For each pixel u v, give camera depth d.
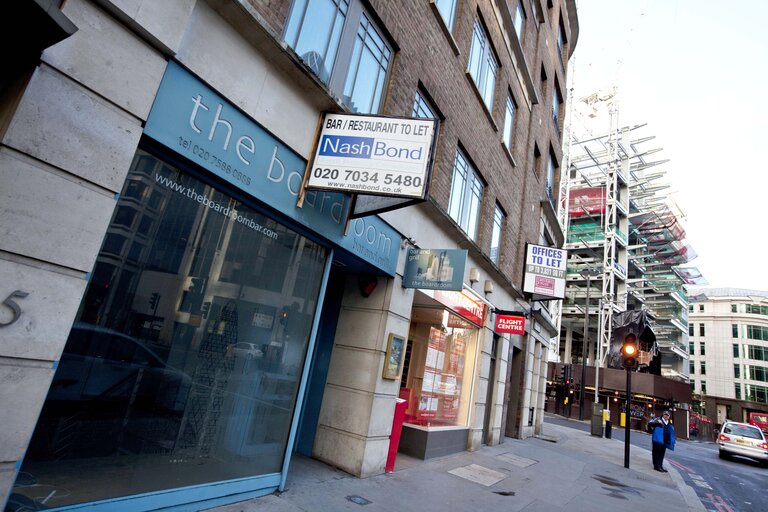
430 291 7.48
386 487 5.71
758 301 80.75
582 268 54.53
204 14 3.66
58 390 3.02
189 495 3.83
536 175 15.64
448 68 8.23
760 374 76.06
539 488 7.48
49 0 2.15
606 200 53.06
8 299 2.54
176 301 3.75
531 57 14.46
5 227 2.51
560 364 44.50
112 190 3.01
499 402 12.09
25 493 2.88
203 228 3.93
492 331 11.13
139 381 3.51
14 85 2.62
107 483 3.30
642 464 13.62
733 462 20.67
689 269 69.25
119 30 3.03
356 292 6.72
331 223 5.27
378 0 6.11
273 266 4.69
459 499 5.83
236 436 4.34
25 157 2.59
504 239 12.24
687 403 40.25
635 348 12.65
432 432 8.20
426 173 4.46
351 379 6.34
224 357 4.21
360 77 5.95
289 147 4.58
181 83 3.51
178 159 3.61
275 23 4.36
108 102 2.98
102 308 3.22
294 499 4.65
